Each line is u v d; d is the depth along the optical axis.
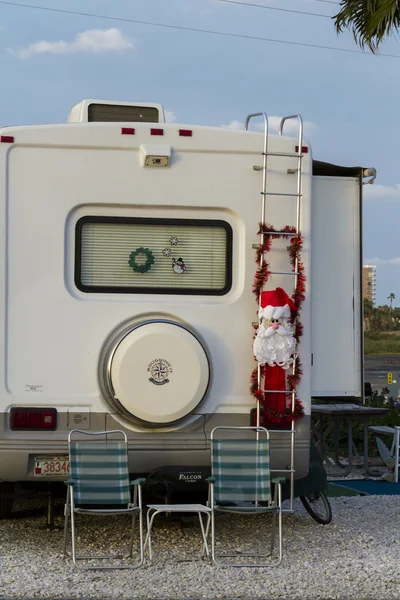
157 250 7.39
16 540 7.58
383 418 13.64
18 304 7.18
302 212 7.51
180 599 5.86
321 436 11.95
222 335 7.39
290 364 7.41
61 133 7.27
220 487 7.12
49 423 7.14
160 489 7.24
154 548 7.35
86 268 7.30
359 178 7.92
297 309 7.38
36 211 7.23
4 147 7.20
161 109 8.16
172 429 7.25
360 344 7.82
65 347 7.21
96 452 7.06
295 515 8.84
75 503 7.00
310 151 7.57
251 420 7.38
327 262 7.82
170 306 7.34
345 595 6.00
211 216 7.46
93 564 6.77
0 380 7.12
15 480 7.18
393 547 7.42
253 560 6.95
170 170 7.39
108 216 7.34
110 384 7.09
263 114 7.61
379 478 11.33
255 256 7.46
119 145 7.33
